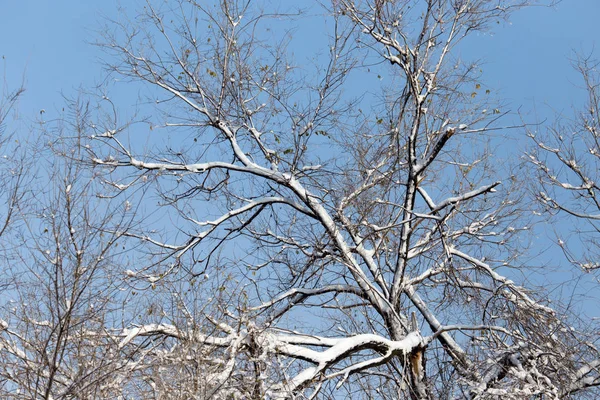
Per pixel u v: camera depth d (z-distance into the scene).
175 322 10.66
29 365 9.10
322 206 14.75
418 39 14.20
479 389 11.75
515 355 12.61
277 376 10.64
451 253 13.83
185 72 15.08
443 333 13.80
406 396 12.10
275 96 15.25
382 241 14.13
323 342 11.91
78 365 9.28
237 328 11.20
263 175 14.84
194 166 14.66
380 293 13.23
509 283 13.25
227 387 9.98
